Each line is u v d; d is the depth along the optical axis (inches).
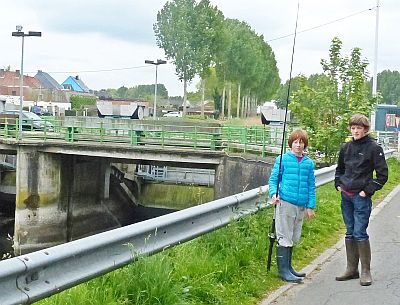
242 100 3973.9
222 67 3211.1
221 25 2903.5
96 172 1503.4
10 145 1350.9
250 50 3255.4
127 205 1653.5
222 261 268.8
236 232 301.1
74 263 191.3
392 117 1764.3
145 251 230.1
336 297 243.9
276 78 4340.6
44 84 5359.3
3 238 1424.7
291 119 837.8
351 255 271.0
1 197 1644.9
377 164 255.3
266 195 353.7
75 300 192.4
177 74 2861.7
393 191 660.1
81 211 1451.8
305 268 293.3
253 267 278.7
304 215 276.4
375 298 242.7
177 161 1225.4
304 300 239.6
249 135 1143.6
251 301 236.7
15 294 166.9
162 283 213.0
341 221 430.6
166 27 2822.3
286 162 270.2
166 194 1683.1
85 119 1606.8
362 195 258.5
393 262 308.0
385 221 447.2
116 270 220.5
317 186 528.7
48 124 1492.4
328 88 757.3
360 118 258.4
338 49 773.9
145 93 7086.6
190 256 260.1
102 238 203.5
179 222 255.9
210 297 227.8
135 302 205.9
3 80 4606.3
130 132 1310.3
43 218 1362.0
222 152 1175.6
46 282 178.7
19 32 1606.8
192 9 2819.9
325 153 753.0
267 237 311.3
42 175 1357.0
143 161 1357.0
